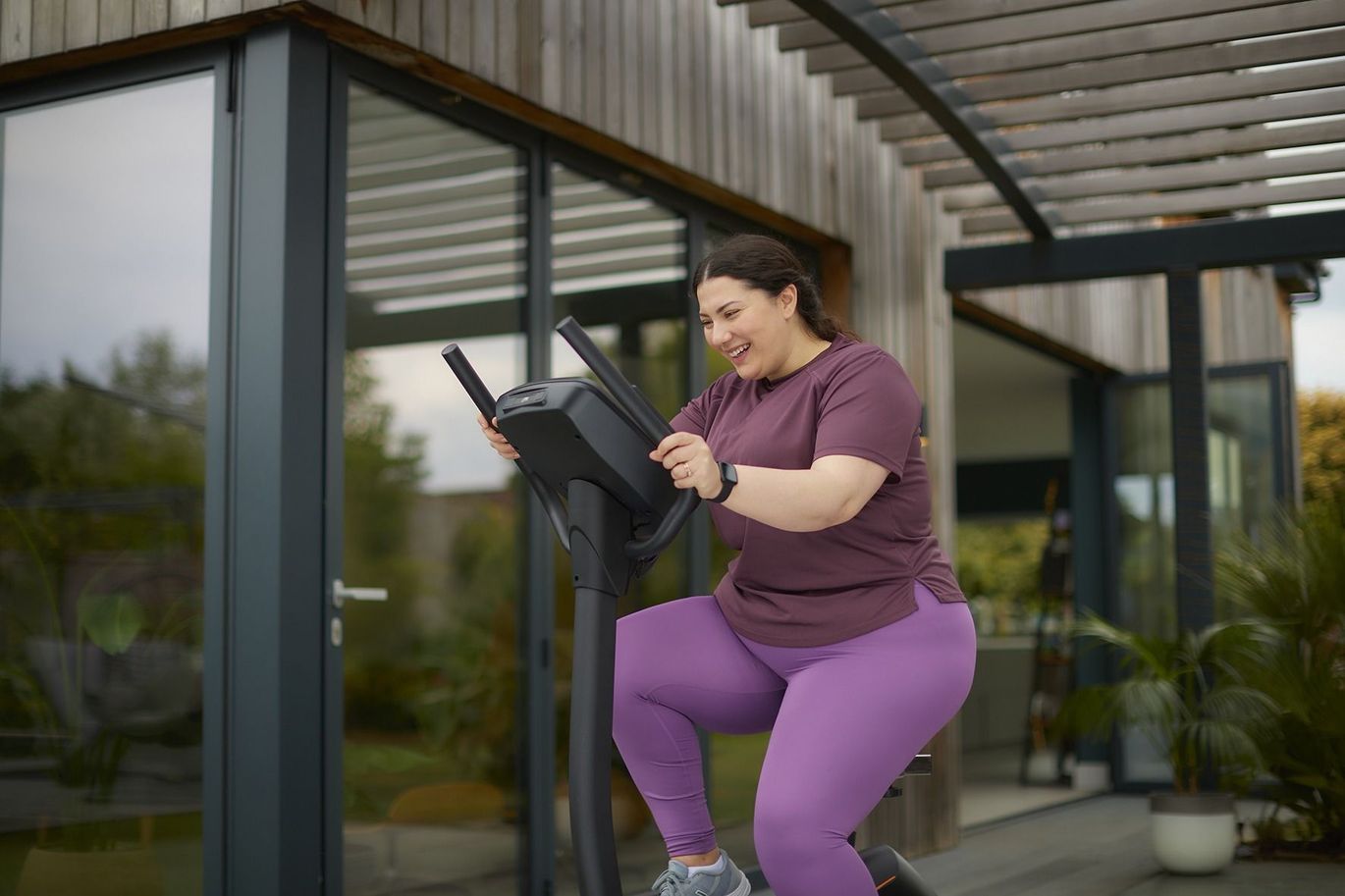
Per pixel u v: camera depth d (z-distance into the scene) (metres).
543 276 3.77
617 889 1.66
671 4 4.16
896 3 3.97
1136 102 4.57
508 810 3.56
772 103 4.69
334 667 2.98
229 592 2.89
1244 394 7.64
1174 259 5.40
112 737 3.02
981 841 5.77
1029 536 18.34
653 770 1.91
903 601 1.81
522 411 1.64
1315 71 4.36
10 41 3.17
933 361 5.73
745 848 4.48
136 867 2.96
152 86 3.12
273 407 2.89
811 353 1.88
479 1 3.37
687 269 4.42
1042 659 8.77
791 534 1.82
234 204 2.98
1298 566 5.05
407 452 3.30
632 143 3.95
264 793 2.82
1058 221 5.64
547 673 3.72
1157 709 4.82
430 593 3.36
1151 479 7.94
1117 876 4.88
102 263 3.14
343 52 3.13
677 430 2.06
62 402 3.17
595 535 1.69
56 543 3.13
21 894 3.07
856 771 1.73
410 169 3.34
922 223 5.73
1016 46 4.32
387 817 3.17
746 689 1.90
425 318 3.37
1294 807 5.32
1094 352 7.58
